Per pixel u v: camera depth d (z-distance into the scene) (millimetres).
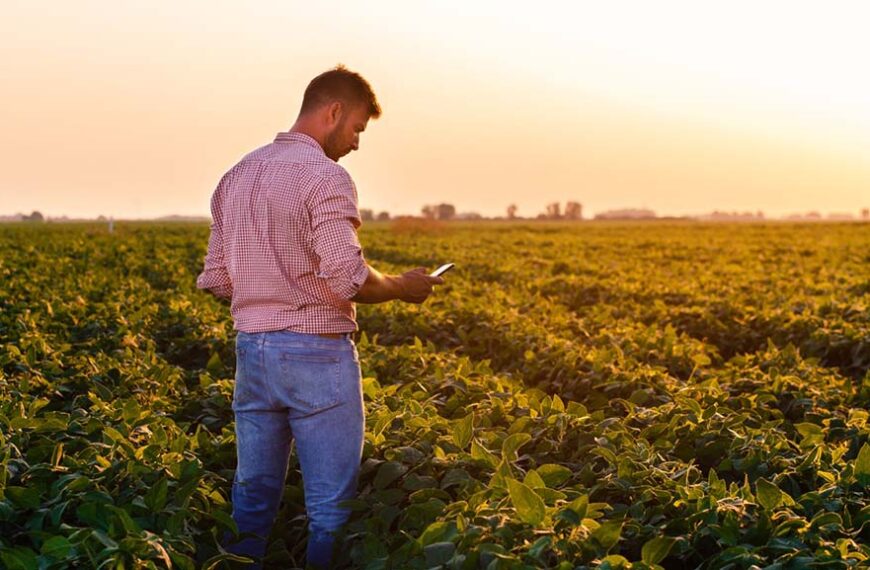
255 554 4324
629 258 29438
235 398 4273
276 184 4008
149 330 9992
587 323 11234
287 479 5094
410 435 5035
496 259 25969
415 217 62969
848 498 4266
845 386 7504
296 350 4035
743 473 4961
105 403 5672
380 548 3875
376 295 4098
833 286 16625
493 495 3898
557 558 3469
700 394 6504
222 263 4305
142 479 4285
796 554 3566
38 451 4480
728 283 17766
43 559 3383
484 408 5773
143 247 29781
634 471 4562
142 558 3395
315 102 4168
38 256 21906
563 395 7559
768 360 8500
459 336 10391
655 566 3346
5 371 7148
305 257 4008
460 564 3348
